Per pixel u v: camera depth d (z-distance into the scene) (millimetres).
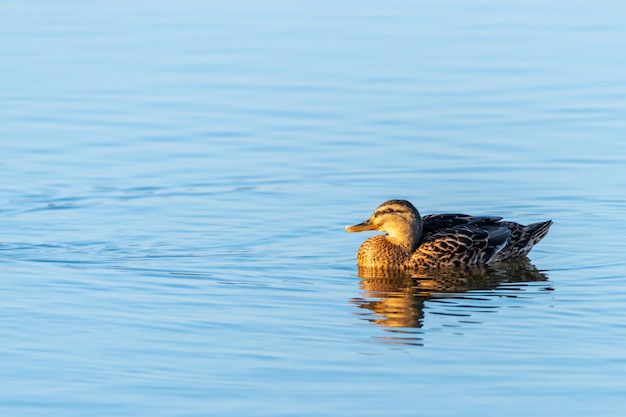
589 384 12266
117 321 14211
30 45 28750
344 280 16297
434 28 30281
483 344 13523
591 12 31797
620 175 20469
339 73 26578
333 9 32625
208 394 12023
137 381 12352
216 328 14031
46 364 12789
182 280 15938
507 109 24062
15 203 19453
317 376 12539
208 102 24844
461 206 19375
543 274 16469
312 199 19672
